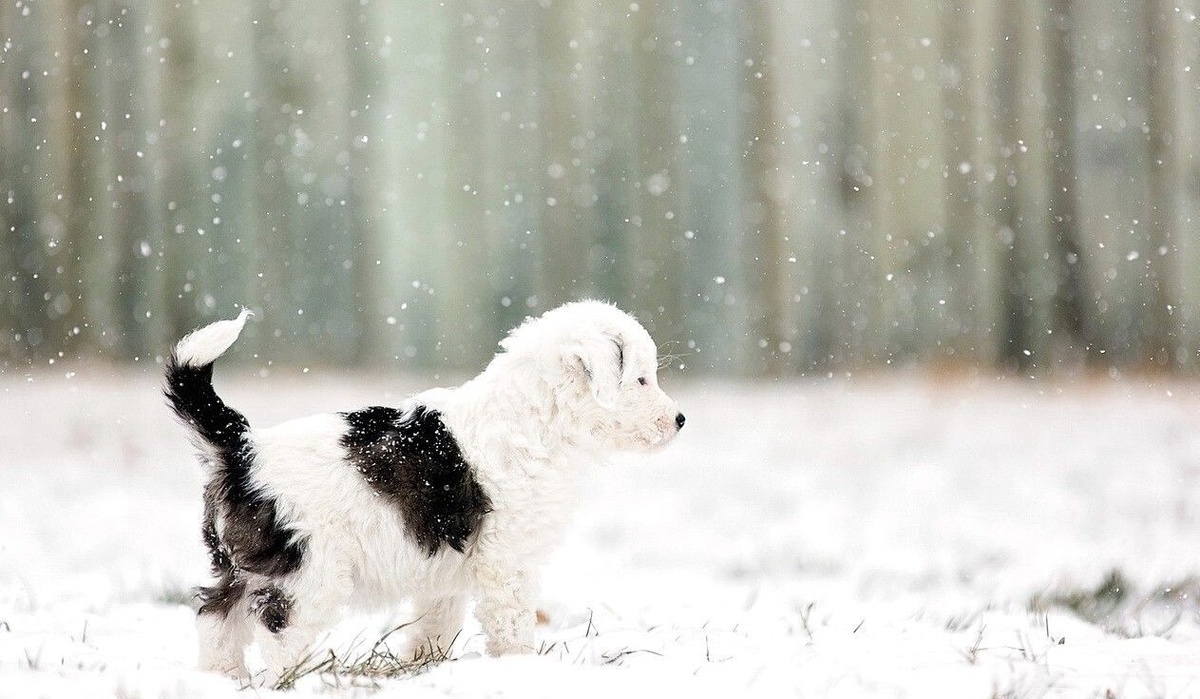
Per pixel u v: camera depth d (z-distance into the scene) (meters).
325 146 29.89
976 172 27.92
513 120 30.84
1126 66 27.41
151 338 27.00
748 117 30.23
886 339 27.02
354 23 30.36
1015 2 28.06
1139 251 26.66
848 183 29.09
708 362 27.42
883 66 29.23
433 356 27.08
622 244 30.38
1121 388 20.28
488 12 31.34
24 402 18.16
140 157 28.25
